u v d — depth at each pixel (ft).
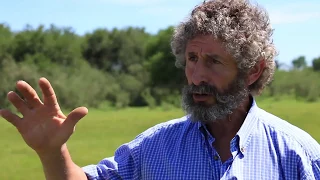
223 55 11.74
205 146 12.19
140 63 335.47
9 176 71.26
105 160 12.99
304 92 295.89
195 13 12.00
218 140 12.39
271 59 12.42
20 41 293.43
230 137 12.34
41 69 266.36
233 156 11.86
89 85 274.57
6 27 305.12
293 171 11.82
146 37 343.87
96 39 332.19
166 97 295.07
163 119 183.11
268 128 12.25
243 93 12.02
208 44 11.74
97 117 203.00
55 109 10.94
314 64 350.43
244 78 12.01
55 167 11.25
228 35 11.60
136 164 12.77
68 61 304.09
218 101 11.84
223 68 11.80
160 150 12.60
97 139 122.31
